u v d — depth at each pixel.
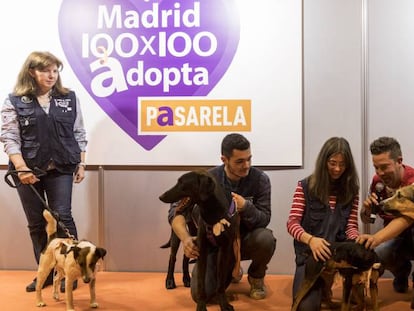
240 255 2.94
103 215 3.73
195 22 3.60
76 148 3.35
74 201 3.74
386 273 3.51
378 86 3.51
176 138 3.64
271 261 3.63
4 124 3.22
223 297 2.67
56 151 3.27
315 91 3.55
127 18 3.65
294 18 3.52
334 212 2.74
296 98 3.54
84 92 3.69
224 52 3.58
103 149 3.68
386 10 3.48
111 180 3.72
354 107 3.53
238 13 3.56
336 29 3.53
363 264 2.37
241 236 2.95
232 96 3.59
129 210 3.72
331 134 3.55
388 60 3.49
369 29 3.50
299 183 2.82
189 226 2.99
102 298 3.07
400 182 2.88
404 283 3.13
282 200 3.60
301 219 2.80
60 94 3.33
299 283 2.72
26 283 3.44
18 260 3.79
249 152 2.78
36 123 3.23
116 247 3.74
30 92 3.24
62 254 2.77
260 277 3.04
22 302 3.00
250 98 3.58
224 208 2.51
